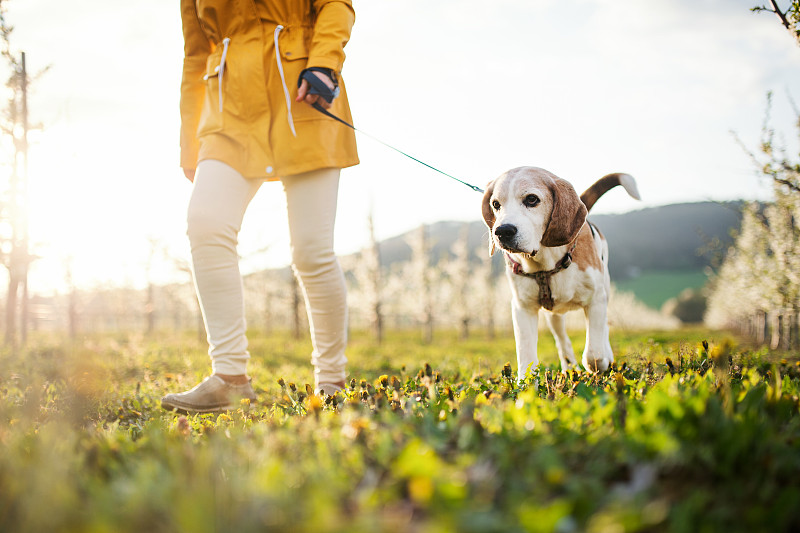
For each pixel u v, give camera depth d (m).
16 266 11.95
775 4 3.94
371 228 26.73
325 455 1.77
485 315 34.75
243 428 2.57
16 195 11.80
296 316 22.86
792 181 5.61
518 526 1.22
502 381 3.47
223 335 3.33
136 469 1.76
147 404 4.23
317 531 1.22
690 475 1.55
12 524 1.38
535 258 3.85
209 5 3.33
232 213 3.29
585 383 3.17
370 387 3.39
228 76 3.27
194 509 1.26
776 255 12.81
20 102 11.80
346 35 3.31
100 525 1.24
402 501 1.46
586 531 1.24
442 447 1.78
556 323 4.88
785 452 1.68
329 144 3.37
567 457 1.69
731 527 1.31
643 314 48.00
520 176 3.78
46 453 1.75
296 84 3.29
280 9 3.33
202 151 3.32
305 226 3.38
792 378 3.94
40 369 6.30
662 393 1.97
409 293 34.72
